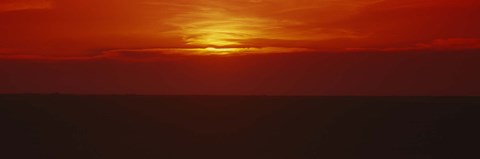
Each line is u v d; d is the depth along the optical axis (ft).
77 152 139.23
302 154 139.95
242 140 153.69
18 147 142.82
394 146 145.89
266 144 149.07
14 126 162.61
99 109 187.93
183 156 136.98
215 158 135.54
